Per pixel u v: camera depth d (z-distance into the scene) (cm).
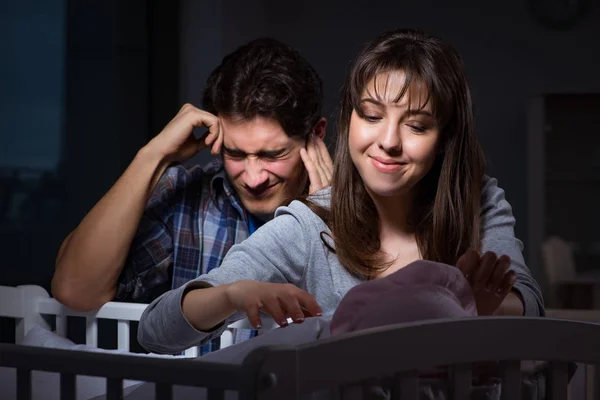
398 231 136
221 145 169
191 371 90
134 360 94
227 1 432
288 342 112
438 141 129
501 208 143
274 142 164
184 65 421
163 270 179
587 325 111
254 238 133
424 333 98
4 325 264
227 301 114
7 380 148
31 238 375
